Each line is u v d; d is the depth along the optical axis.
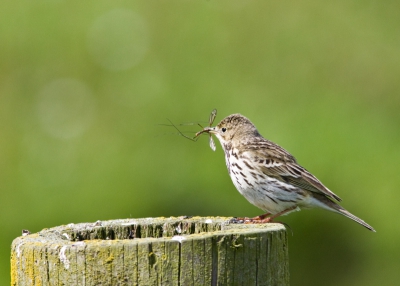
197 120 15.93
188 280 6.55
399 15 19.39
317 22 19.00
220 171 15.21
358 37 18.94
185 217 8.75
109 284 6.52
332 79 18.06
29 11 18.05
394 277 15.45
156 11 18.17
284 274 7.17
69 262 6.60
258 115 16.12
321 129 15.97
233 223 7.95
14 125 16.69
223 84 16.72
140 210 15.08
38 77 17.38
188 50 17.38
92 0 18.39
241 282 6.75
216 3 18.47
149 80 16.77
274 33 18.44
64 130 16.42
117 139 16.05
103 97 16.89
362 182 15.62
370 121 16.77
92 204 15.18
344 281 15.42
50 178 15.60
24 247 6.89
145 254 6.49
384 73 18.47
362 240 15.45
